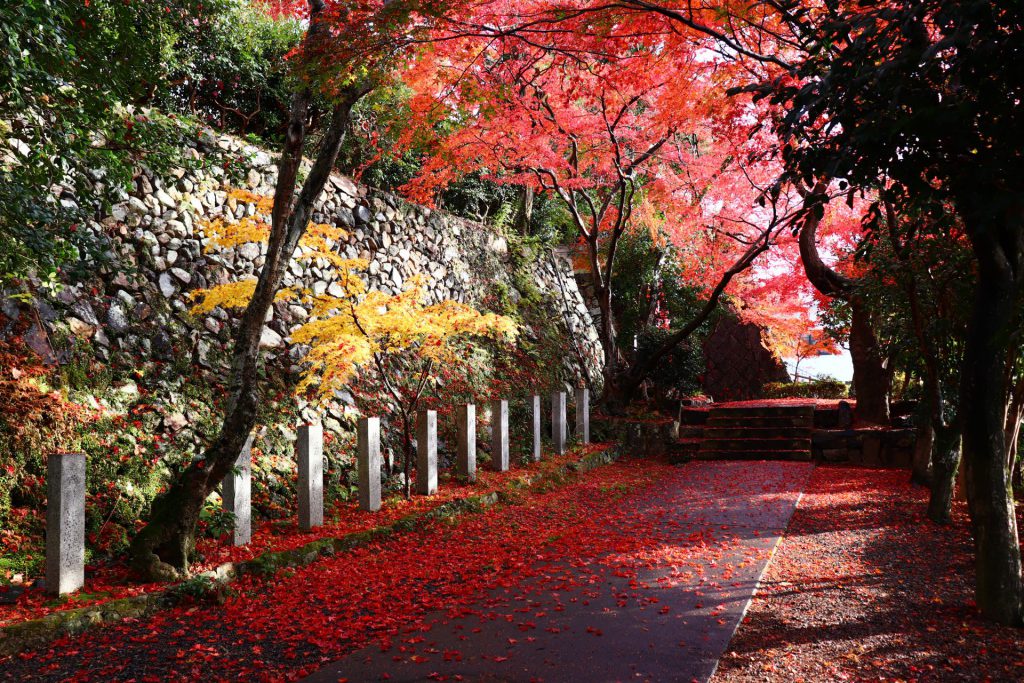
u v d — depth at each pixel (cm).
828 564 606
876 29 311
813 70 338
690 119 1034
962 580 560
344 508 751
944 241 704
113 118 540
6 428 557
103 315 696
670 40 718
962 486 875
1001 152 298
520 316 1397
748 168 1135
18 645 408
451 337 1141
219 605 500
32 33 384
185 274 800
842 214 1153
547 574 575
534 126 1106
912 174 310
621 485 999
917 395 1393
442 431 1005
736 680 378
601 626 454
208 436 712
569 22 683
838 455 1226
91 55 478
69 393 623
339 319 780
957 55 292
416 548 665
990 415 474
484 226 1438
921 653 417
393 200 1154
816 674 387
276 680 377
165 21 660
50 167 464
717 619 466
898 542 684
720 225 1294
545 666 391
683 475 1105
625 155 1297
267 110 1205
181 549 532
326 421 854
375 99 955
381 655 411
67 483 478
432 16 546
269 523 667
